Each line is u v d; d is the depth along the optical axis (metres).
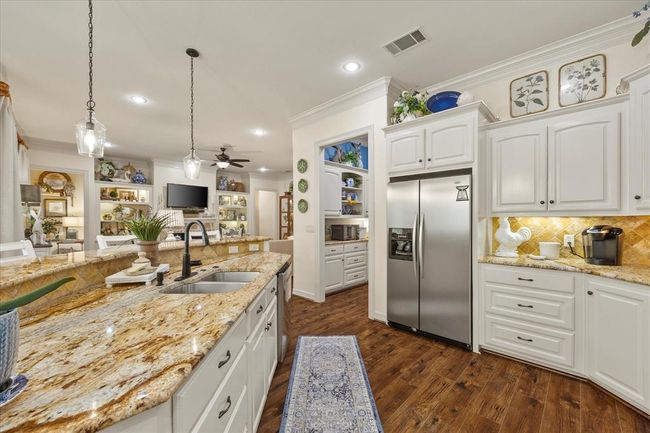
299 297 4.27
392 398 1.88
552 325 2.16
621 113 2.03
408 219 2.90
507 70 2.78
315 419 1.69
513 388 1.97
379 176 3.27
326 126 3.87
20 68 2.77
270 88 3.27
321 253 4.05
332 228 5.03
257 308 1.60
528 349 2.26
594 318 1.97
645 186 1.85
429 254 2.75
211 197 7.94
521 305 2.29
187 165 3.27
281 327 2.30
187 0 1.93
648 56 2.12
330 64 2.78
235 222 8.80
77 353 0.83
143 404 0.61
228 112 3.99
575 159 2.20
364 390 1.96
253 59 2.67
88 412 0.58
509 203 2.52
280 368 2.25
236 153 6.52
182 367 0.75
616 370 1.82
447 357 2.41
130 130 4.80
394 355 2.45
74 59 2.63
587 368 2.02
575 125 2.20
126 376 0.70
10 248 1.73
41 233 4.30
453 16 2.13
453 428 1.62
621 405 1.78
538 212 2.39
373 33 2.32
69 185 6.09
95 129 2.12
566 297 2.10
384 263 3.23
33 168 5.20
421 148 2.82
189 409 0.80
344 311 3.63
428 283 2.77
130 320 1.10
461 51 2.58
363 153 5.93
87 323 1.07
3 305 0.64
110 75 2.93
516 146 2.48
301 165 4.24
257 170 8.90
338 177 4.89
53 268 1.36
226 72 2.90
